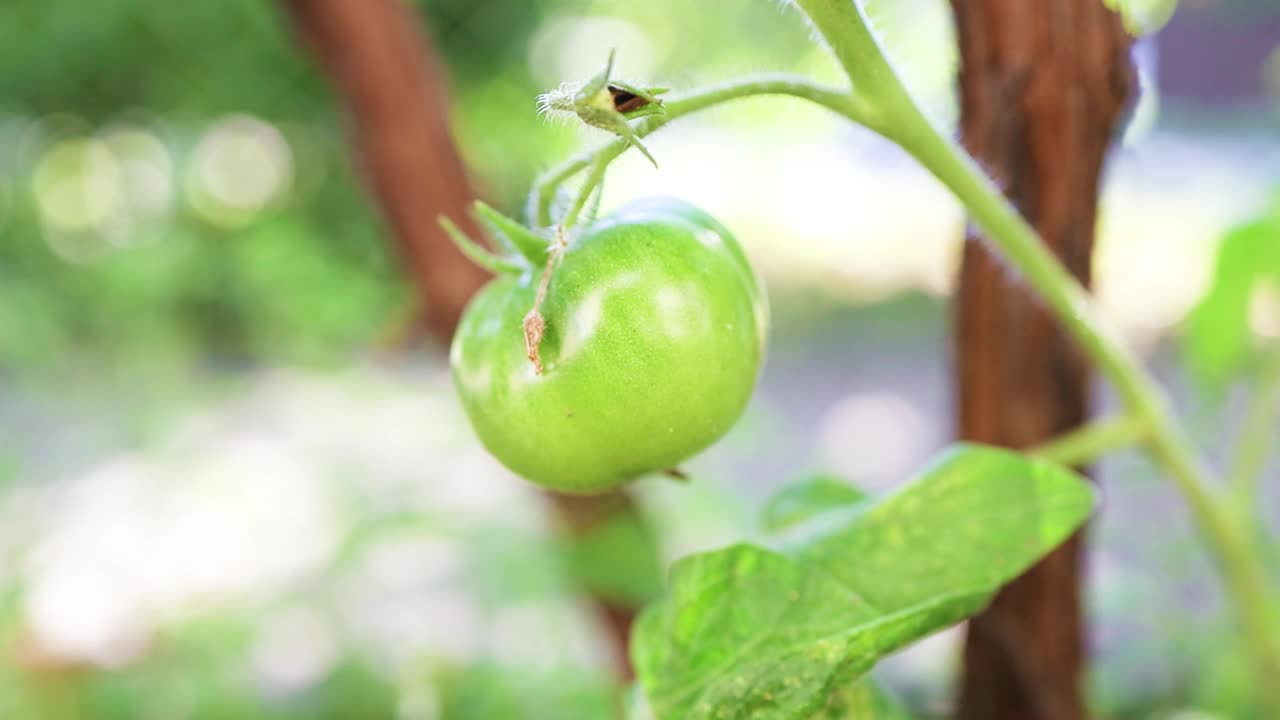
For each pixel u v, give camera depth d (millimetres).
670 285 292
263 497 1203
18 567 956
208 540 1125
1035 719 361
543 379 292
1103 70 326
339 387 1346
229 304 1741
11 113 1986
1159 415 339
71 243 1815
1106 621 599
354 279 1420
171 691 773
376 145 458
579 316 291
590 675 653
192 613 858
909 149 294
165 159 1856
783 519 344
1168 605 562
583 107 264
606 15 2389
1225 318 529
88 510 1253
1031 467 308
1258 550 469
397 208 463
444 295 468
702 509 750
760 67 2012
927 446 1674
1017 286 341
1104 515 631
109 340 1466
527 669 659
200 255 1665
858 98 290
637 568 470
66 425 1561
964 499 306
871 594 298
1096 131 330
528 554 674
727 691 287
